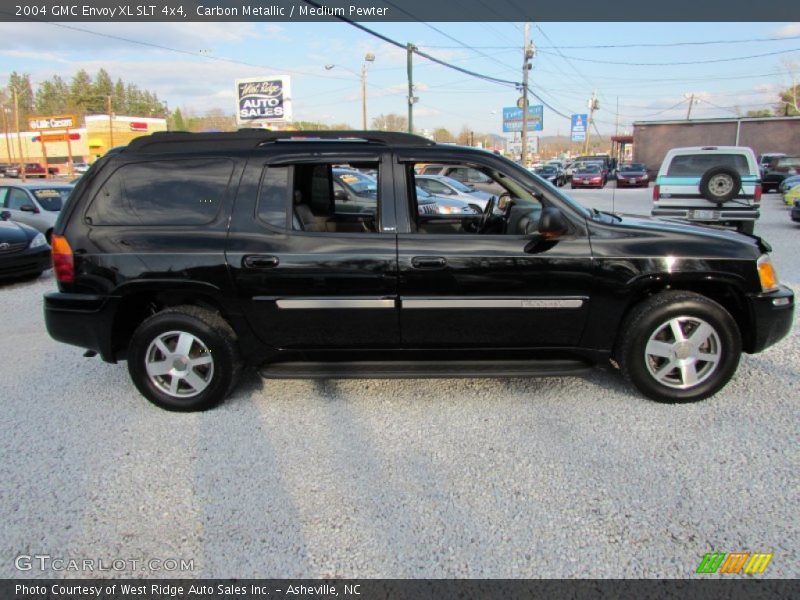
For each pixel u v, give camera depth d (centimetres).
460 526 267
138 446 349
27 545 261
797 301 625
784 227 1331
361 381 441
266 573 241
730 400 387
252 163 380
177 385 391
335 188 595
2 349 550
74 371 483
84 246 380
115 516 281
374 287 368
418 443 345
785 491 284
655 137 3797
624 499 283
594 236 367
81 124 7819
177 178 383
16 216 1130
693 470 306
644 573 235
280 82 3512
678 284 380
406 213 373
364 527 269
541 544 254
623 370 386
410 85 2656
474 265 364
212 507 287
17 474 320
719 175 1023
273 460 330
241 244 371
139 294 390
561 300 367
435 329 376
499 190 573
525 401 397
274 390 428
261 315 377
